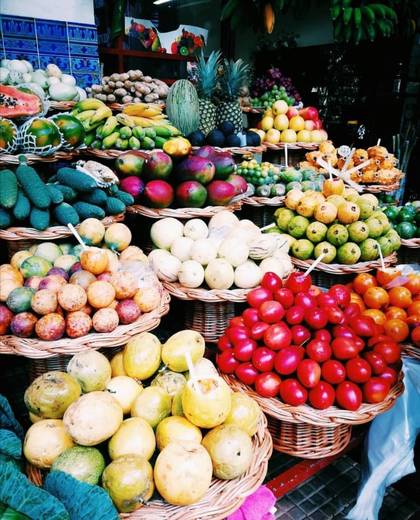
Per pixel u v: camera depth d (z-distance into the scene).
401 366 1.71
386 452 1.77
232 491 1.14
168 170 2.30
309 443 1.57
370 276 2.15
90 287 1.54
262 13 3.76
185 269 1.97
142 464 1.08
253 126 4.05
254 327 1.65
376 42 4.43
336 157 3.40
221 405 1.19
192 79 4.18
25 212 1.88
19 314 1.48
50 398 1.20
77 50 3.52
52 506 0.98
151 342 1.47
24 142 2.18
